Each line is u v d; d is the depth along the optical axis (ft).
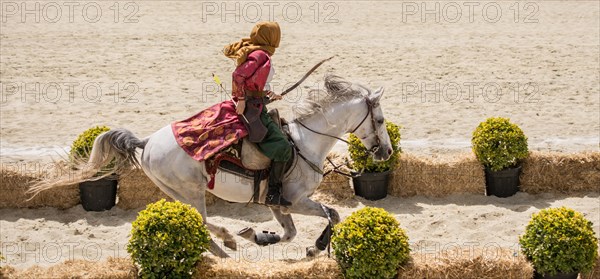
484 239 33.81
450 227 35.06
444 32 80.33
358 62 67.72
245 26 81.71
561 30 81.00
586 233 26.96
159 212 25.75
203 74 63.82
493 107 55.47
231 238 29.40
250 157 28.27
